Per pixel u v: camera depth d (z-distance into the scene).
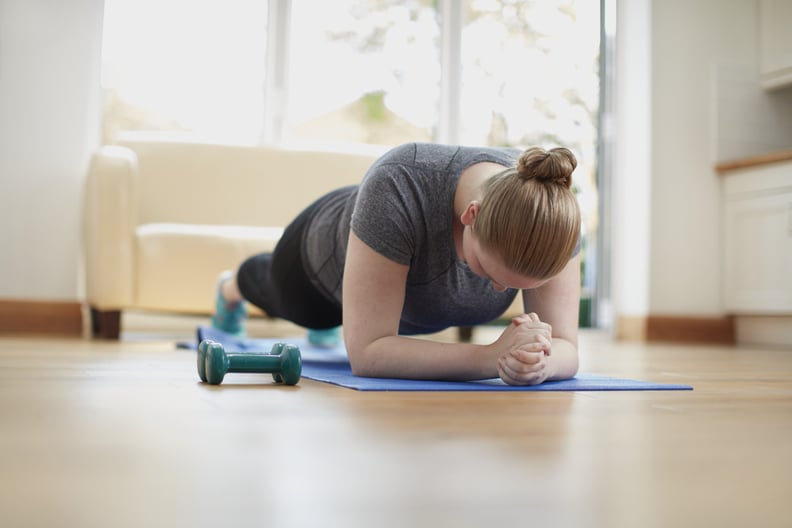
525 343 1.49
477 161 1.52
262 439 0.89
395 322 1.57
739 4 4.77
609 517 0.58
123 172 3.25
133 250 3.28
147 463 0.74
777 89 4.82
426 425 1.01
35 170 3.85
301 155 4.25
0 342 2.95
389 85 4.74
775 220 4.32
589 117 4.95
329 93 4.66
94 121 3.99
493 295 1.67
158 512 0.56
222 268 3.33
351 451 0.82
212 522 0.54
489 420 1.08
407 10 4.77
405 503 0.61
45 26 3.89
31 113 3.85
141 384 1.47
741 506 0.62
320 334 2.80
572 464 0.78
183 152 4.12
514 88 4.89
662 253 4.62
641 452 0.86
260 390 1.40
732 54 4.76
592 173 4.93
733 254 4.60
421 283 1.58
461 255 1.53
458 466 0.76
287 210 4.20
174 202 4.08
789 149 4.86
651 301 4.60
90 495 0.61
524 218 1.25
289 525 0.54
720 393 1.56
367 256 1.52
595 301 4.91
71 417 1.03
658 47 4.65
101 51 4.05
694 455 0.85
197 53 4.48
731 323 4.65
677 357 3.04
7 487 0.63
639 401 1.37
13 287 3.79
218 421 1.01
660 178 4.63
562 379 1.66
